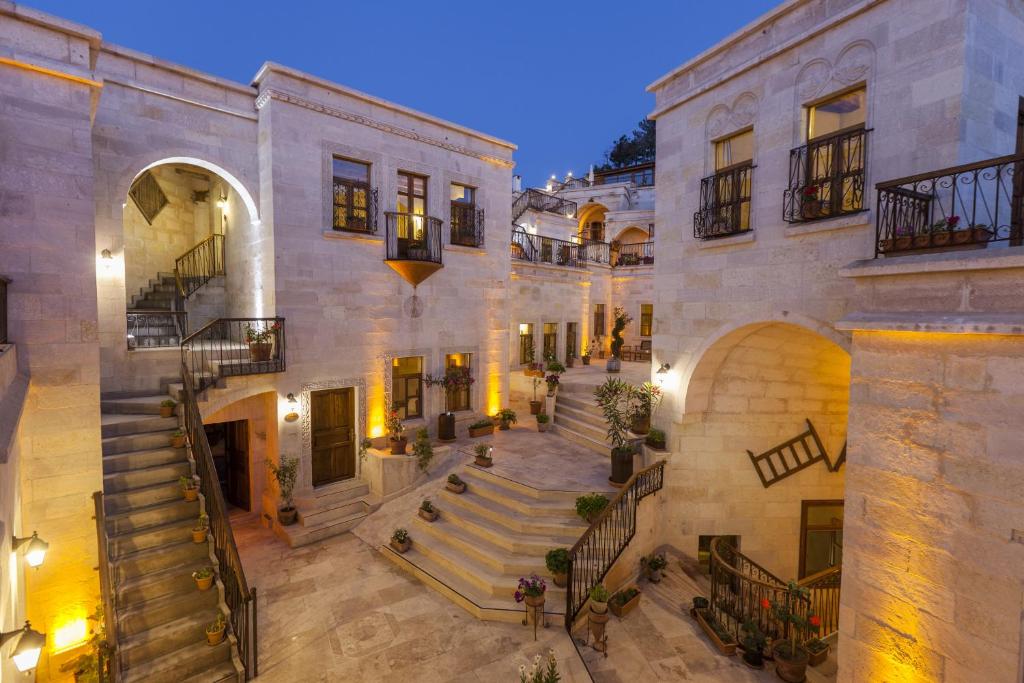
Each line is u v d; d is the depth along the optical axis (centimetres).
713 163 858
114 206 866
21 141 581
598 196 2806
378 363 1138
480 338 1341
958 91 555
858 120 666
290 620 700
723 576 838
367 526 986
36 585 591
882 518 460
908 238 487
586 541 703
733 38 798
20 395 506
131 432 788
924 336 429
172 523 695
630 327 2352
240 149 989
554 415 1373
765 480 932
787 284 726
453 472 1062
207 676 568
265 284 1006
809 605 670
